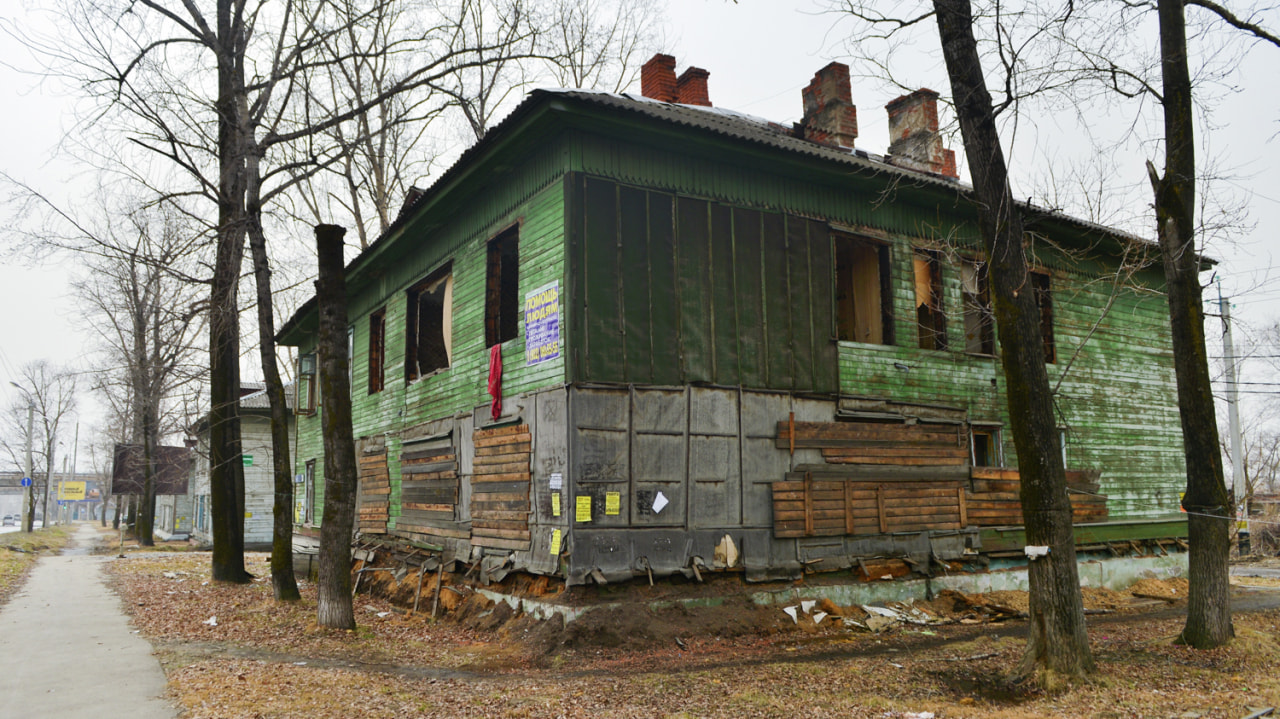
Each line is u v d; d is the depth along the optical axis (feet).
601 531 36.09
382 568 53.16
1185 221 33.94
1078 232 55.11
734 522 39.78
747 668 29.96
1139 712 23.04
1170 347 63.41
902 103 65.36
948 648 33.47
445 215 51.24
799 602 39.55
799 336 44.01
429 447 51.85
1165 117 34.47
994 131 29.04
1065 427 54.34
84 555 98.73
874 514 43.93
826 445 43.21
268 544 112.78
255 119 48.32
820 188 46.57
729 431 40.42
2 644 34.12
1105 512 54.80
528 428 39.78
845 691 26.22
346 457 39.45
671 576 37.65
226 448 57.98
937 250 48.65
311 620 39.78
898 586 42.93
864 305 51.03
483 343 45.83
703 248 41.50
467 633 39.01
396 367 59.98
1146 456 59.57
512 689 26.96
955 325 51.11
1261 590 56.65
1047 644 26.68
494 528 42.37
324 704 23.91
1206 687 26.09
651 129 38.27
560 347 37.42
